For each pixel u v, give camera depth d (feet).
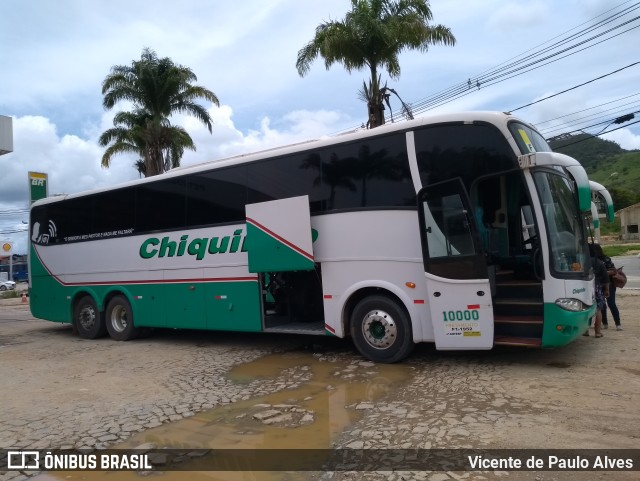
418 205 23.57
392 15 54.75
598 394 18.58
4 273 172.65
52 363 30.60
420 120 24.16
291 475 13.99
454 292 22.63
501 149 22.41
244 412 19.45
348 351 28.78
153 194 34.94
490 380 21.06
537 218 22.06
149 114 83.82
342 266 25.84
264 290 29.91
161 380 24.93
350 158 25.95
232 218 30.53
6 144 54.34
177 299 33.17
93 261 38.70
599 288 28.43
